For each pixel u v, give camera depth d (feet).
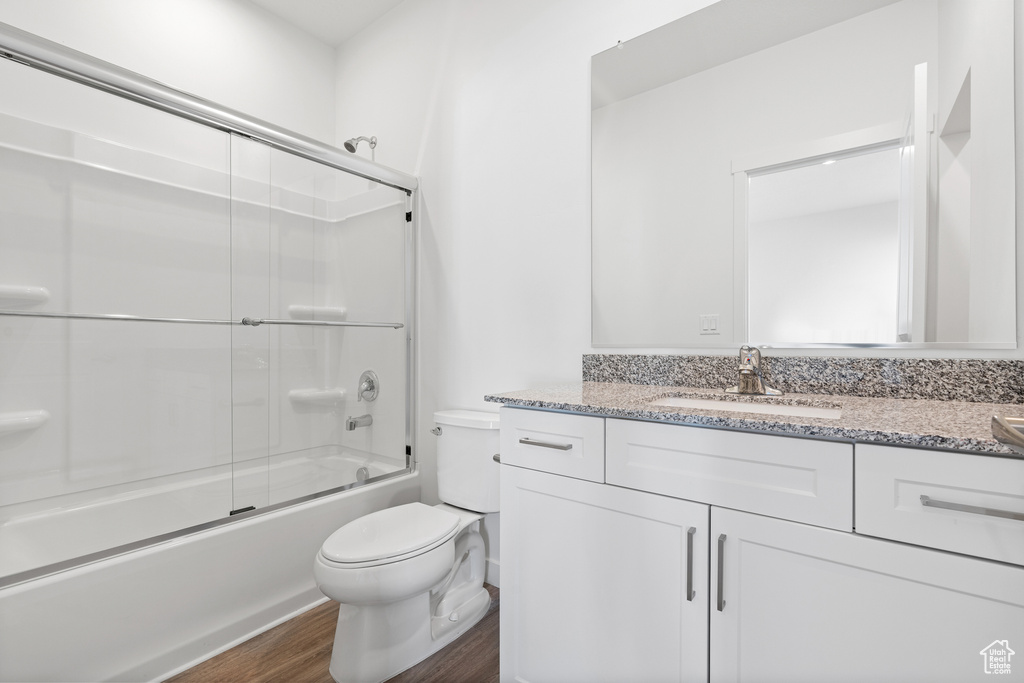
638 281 5.51
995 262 3.69
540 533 4.21
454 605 5.77
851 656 2.81
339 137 9.36
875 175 4.19
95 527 5.49
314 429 7.18
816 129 4.48
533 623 4.25
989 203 3.71
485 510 6.07
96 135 5.44
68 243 5.44
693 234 5.16
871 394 4.13
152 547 4.86
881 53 4.18
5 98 4.87
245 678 4.83
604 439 3.82
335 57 9.48
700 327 5.10
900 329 4.08
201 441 6.31
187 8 7.52
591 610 3.89
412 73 8.00
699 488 3.35
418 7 7.93
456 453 6.33
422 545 4.78
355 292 7.53
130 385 5.86
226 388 6.52
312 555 6.21
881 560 2.70
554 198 6.19
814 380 4.40
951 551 2.53
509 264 6.64
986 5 3.74
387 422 7.78
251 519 5.69
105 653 4.47
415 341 8.02
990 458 2.43
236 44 8.07
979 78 3.76
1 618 3.96
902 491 2.67
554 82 6.21
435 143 7.65
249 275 6.70
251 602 5.56
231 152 6.47
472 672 4.94
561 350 6.13
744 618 3.17
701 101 5.13
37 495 5.24
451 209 7.40
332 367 7.35
